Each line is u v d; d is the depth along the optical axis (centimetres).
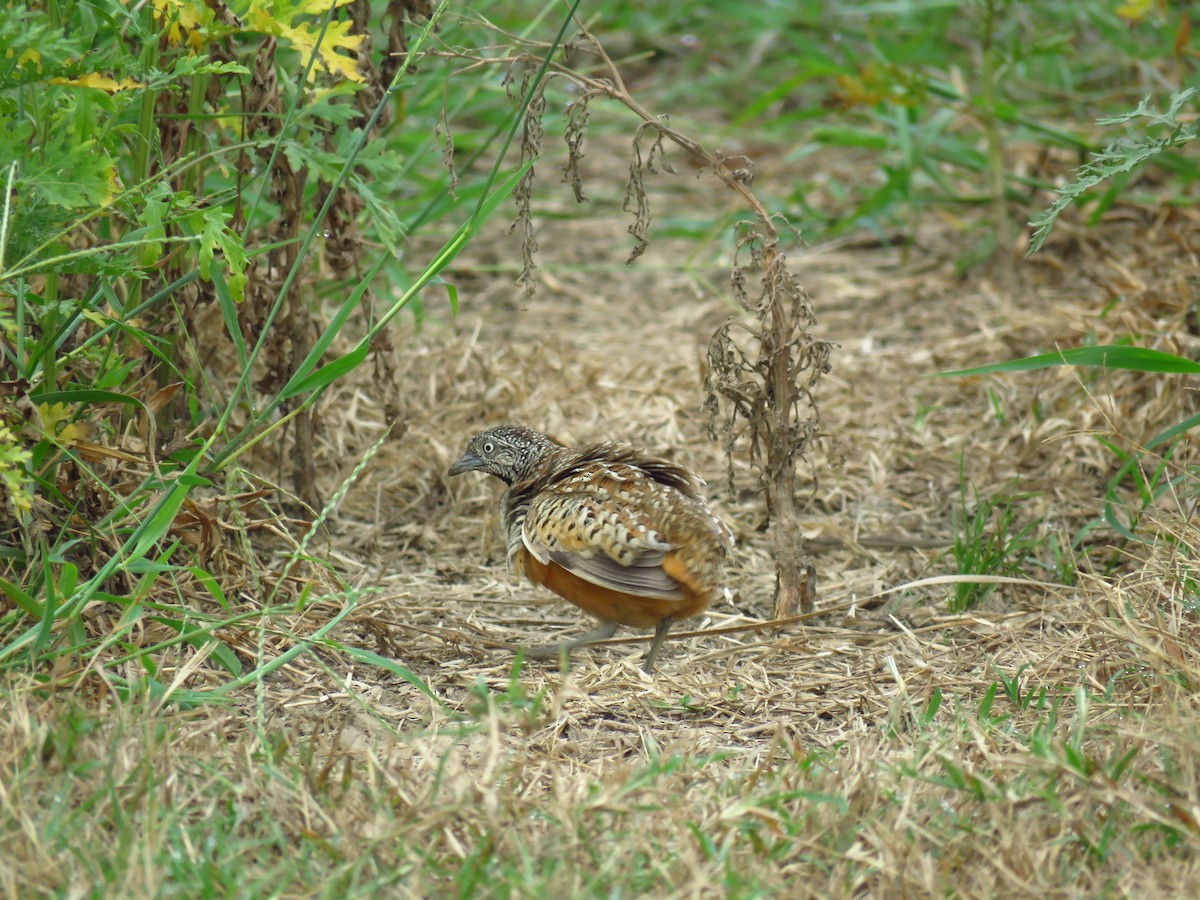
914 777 602
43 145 713
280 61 1185
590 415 1160
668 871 537
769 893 529
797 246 1553
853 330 1339
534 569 823
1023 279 1390
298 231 905
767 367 840
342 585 804
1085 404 1080
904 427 1140
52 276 752
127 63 709
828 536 998
